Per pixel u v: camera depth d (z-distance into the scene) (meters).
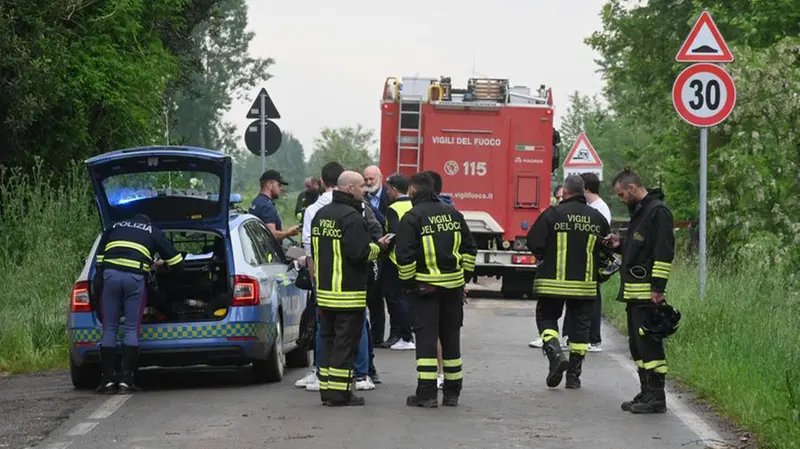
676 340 17.95
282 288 16.31
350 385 13.80
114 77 26.89
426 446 11.34
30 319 18.41
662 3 40.94
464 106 29.31
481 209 29.39
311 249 14.74
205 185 15.43
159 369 17.77
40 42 24.20
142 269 14.87
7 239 21.75
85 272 15.09
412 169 29.44
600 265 15.34
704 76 18.94
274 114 28.16
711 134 31.27
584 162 33.44
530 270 29.38
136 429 12.24
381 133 29.45
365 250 13.61
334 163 15.86
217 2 37.59
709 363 15.50
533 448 11.29
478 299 30.05
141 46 28.94
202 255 16.56
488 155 29.38
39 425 12.49
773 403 12.59
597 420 12.87
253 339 15.06
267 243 17.02
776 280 20.55
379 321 19.78
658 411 13.35
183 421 12.71
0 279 20.17
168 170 15.38
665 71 41.31
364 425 12.47
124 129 28.23
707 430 12.26
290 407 13.67
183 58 37.72
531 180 29.39
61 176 25.94
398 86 29.59
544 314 15.39
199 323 14.91
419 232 13.66
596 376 16.39
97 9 27.03
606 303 26.19
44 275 20.19
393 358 18.47
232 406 13.75
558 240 15.20
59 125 25.94
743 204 27.48
